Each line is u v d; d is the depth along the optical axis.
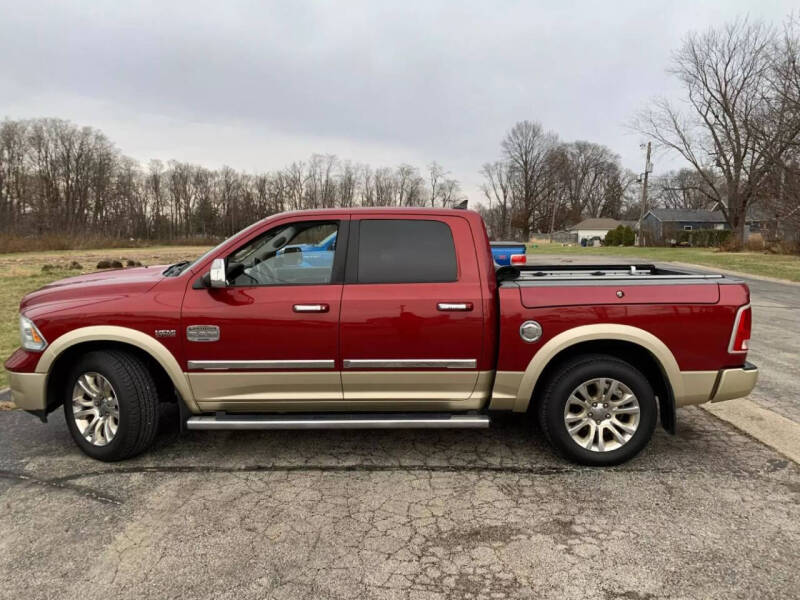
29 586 2.40
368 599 2.31
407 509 3.07
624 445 3.53
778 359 6.45
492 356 3.49
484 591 2.36
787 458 3.70
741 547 2.67
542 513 3.01
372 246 3.55
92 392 3.66
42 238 46.66
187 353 3.47
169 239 76.62
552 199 89.44
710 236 40.16
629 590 2.36
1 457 3.76
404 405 3.59
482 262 3.54
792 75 23.45
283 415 3.60
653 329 3.42
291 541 2.75
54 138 75.06
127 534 2.81
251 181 83.50
